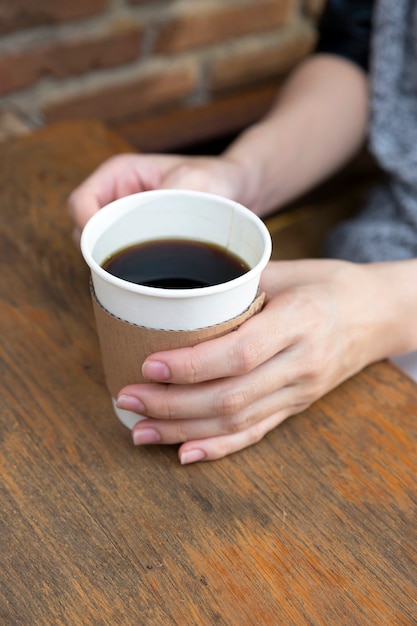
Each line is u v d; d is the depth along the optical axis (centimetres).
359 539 54
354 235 82
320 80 87
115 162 68
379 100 81
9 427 58
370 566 53
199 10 122
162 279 56
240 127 116
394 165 80
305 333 57
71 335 64
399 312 62
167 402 55
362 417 60
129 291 51
